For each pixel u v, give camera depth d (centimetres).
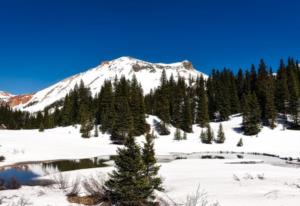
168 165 3922
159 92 10931
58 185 2414
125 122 7331
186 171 3284
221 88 10944
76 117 9900
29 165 4272
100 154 5781
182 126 8800
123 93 9962
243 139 7831
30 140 6812
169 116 8900
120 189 1692
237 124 9150
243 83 12006
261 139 7681
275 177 2545
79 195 1972
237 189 2028
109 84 9762
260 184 2164
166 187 2259
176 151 6644
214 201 1714
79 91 10825
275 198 1666
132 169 1700
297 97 8394
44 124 10181
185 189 2156
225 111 9800
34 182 2836
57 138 7525
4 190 2219
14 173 3462
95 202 1786
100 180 2312
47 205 1683
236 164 3950
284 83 9506
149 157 1995
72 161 4778
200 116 9256
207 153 6375
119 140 7356
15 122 12650
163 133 8388
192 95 11988
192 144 7456
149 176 1981
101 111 9250
